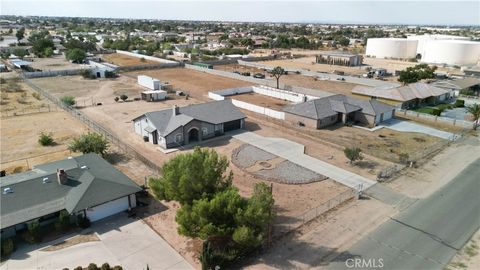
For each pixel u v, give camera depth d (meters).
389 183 42.72
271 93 87.56
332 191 40.59
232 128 61.19
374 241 31.47
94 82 100.56
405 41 167.00
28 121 63.44
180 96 85.81
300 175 44.38
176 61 139.00
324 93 85.00
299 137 58.25
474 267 28.30
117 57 152.38
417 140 57.25
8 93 83.25
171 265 27.95
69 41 166.38
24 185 33.12
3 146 51.59
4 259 28.06
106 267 26.20
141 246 30.16
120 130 60.09
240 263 28.34
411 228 33.47
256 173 44.69
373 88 82.00
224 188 30.91
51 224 32.28
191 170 30.30
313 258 29.11
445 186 42.00
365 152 51.66
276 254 29.47
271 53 177.88
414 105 77.88
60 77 106.38
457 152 52.75
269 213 29.09
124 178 37.41
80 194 33.06
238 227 27.14
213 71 117.75
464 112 74.38
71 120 64.69
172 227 32.91
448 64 148.50
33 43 161.38
